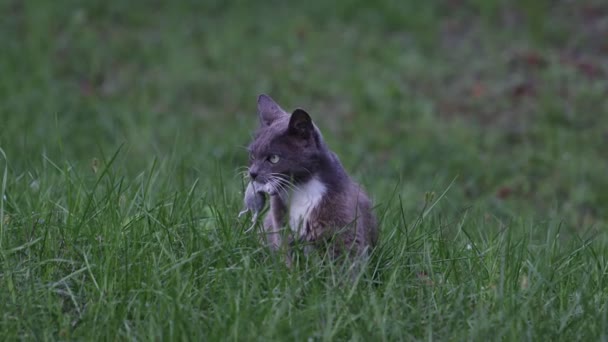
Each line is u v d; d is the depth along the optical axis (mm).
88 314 7047
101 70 20344
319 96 19250
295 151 8055
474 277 8031
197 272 7711
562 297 7727
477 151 17016
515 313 7133
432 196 9148
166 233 8148
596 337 7109
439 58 21203
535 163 16297
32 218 8445
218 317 6945
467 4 24031
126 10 23703
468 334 7000
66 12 23141
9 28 22094
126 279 7352
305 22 23000
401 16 23062
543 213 13914
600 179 15664
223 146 15773
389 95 19062
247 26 22891
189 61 20609
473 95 19312
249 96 19156
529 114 18469
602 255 9148
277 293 7398
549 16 23094
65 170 9062
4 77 19031
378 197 12703
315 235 8117
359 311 7199
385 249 8453
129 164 13453
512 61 20500
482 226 9969
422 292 7676
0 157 11109
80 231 8203
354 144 16938
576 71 20000
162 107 18656
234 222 8523
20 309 7211
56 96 18500
